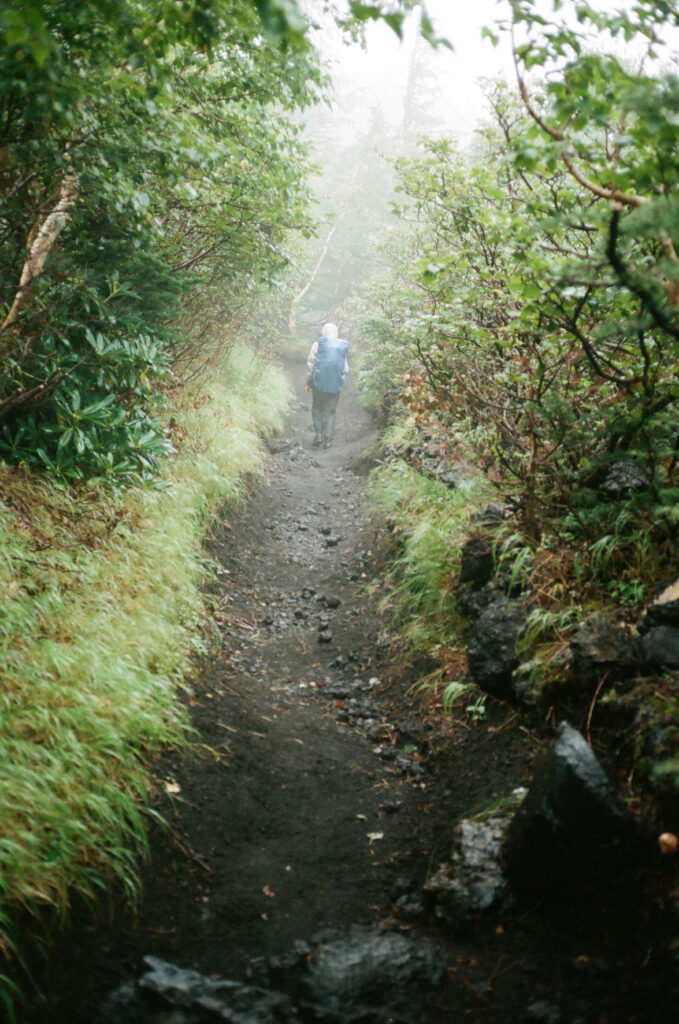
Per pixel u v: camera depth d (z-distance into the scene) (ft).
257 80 16.07
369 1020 6.89
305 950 7.83
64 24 9.05
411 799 11.32
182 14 8.32
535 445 13.19
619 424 11.67
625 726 9.52
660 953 6.91
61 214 14.53
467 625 14.39
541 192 11.17
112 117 12.09
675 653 9.74
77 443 14.97
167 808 10.09
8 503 14.11
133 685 11.32
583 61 7.72
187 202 17.20
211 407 28.14
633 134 7.42
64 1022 6.69
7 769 8.59
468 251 15.11
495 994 7.20
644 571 11.68
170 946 8.00
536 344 12.92
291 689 14.96
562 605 12.01
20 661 10.46
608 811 7.91
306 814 10.97
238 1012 6.75
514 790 9.96
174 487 19.19
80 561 13.91
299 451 34.55
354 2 5.97
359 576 20.56
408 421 27.50
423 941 8.21
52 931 7.59
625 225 6.68
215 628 15.84
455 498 17.90
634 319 9.07
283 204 19.03
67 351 16.28
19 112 12.21
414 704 13.65
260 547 22.40
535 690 11.03
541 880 8.11
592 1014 6.66
